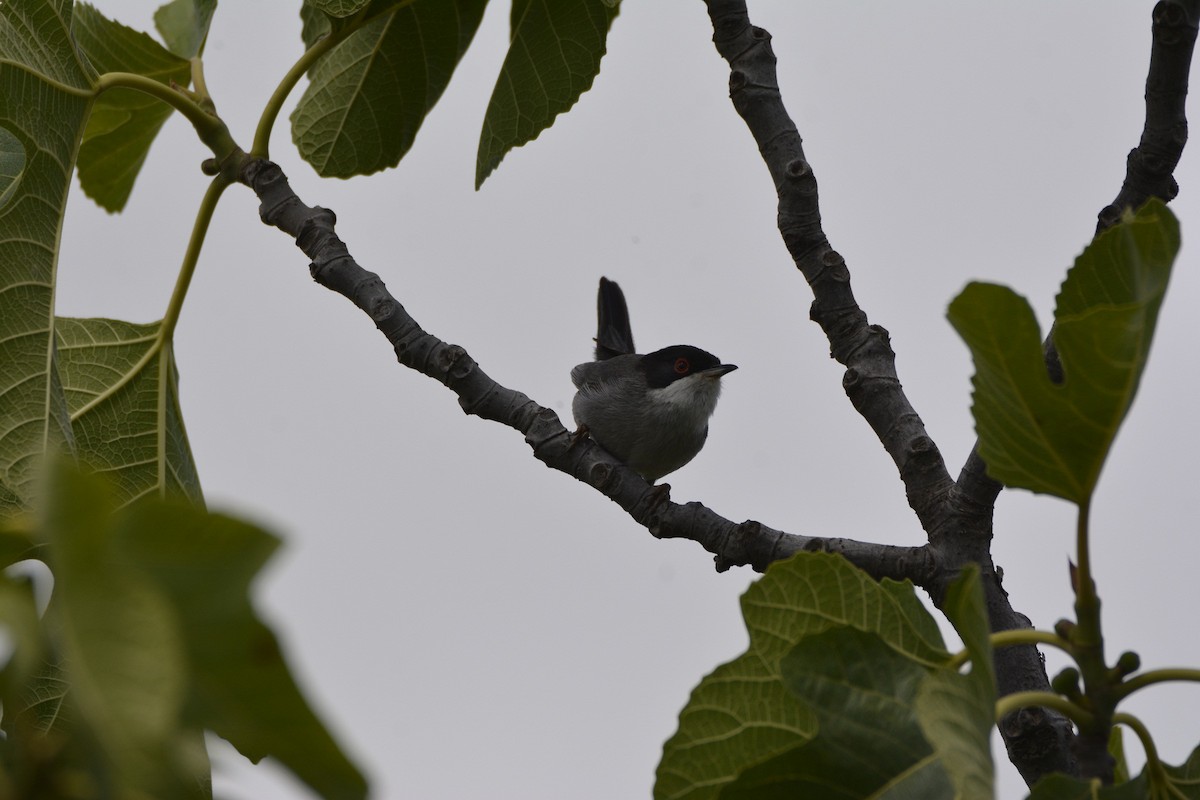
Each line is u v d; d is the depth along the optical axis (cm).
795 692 412
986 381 420
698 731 458
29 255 625
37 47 660
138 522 199
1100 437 412
